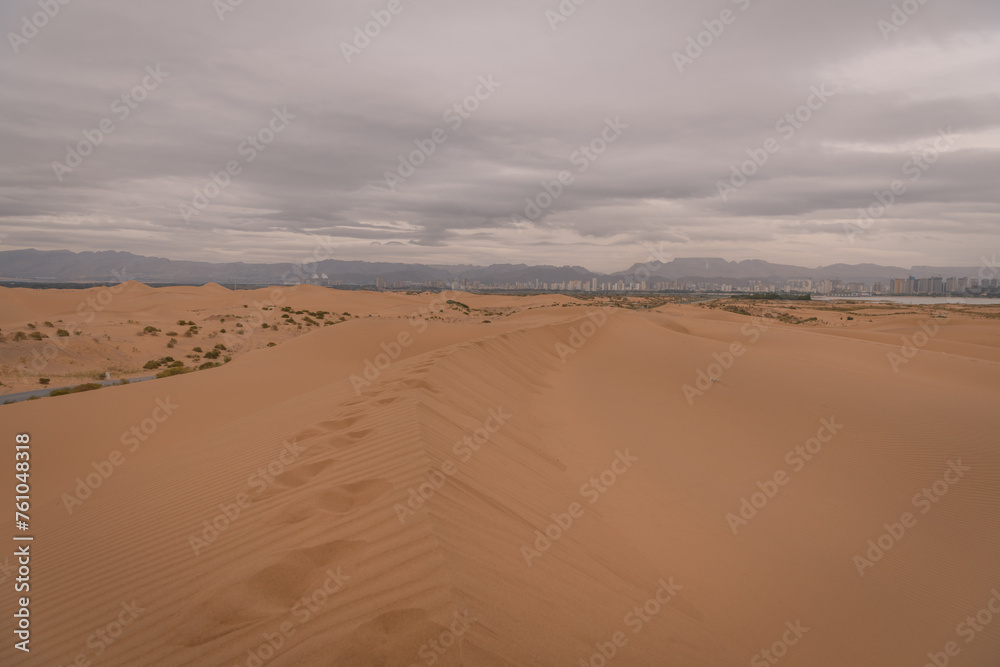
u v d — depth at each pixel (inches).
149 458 368.8
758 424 597.3
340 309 3302.2
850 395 758.5
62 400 611.2
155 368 1322.6
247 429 384.5
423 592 133.8
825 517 364.2
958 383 950.4
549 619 145.4
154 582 161.3
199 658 120.6
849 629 230.5
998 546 339.3
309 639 121.3
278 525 187.8
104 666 123.0
